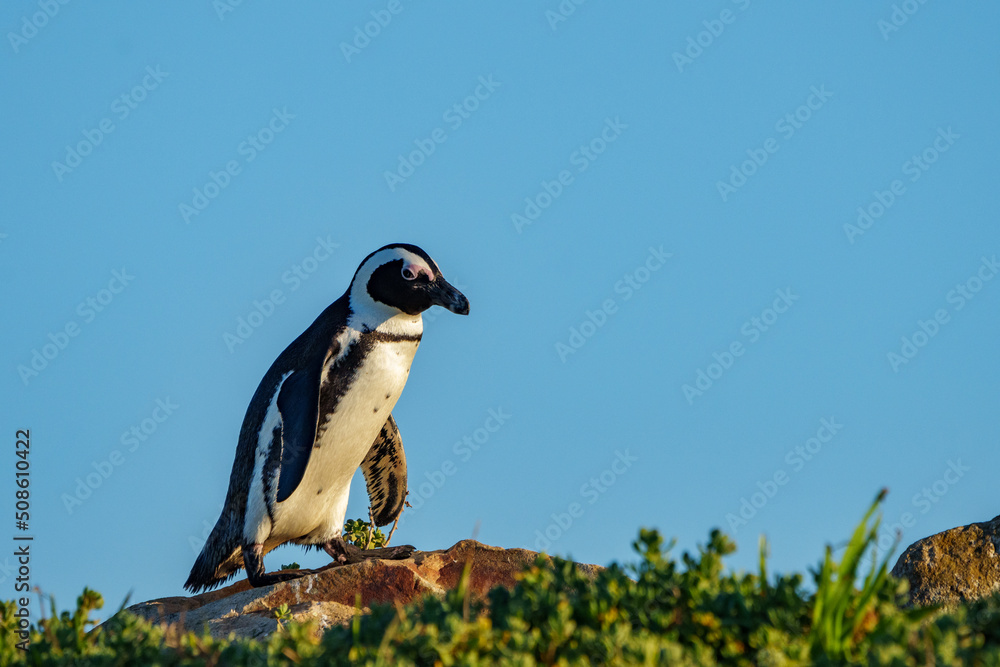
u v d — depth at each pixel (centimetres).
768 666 993
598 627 1120
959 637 1077
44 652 1266
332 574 2067
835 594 1048
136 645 1266
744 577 1204
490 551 2234
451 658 1041
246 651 1197
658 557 1227
